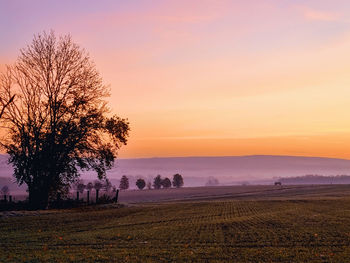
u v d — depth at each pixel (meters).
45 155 48.12
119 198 120.25
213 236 23.77
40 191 48.56
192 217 36.12
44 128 48.50
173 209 46.56
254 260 17.14
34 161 48.03
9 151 47.69
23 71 48.72
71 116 49.62
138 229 28.25
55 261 17.34
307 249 19.31
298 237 22.66
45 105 49.00
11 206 47.06
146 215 39.50
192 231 26.09
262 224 28.84
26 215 39.62
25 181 48.66
